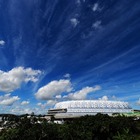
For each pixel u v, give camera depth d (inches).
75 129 3230.8
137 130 4249.5
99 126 3503.9
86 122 3742.6
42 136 2746.1
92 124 3646.7
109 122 3715.6
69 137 2957.7
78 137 3048.7
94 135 3479.3
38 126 2930.6
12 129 2883.9
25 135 2699.3
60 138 2935.5
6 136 2736.2
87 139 3112.7
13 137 2684.5
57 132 2935.5
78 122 3814.0
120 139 3334.2
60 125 3380.9
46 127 2923.2
